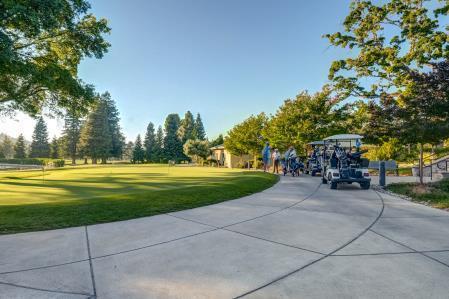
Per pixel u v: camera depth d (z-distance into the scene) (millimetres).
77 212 6105
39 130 78812
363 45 16828
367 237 4695
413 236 4734
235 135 33375
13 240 4566
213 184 10328
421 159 10742
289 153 17234
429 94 9500
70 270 3418
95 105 18828
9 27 12977
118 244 4387
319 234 4879
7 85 15211
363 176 10805
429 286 2953
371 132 11344
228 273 3316
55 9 11617
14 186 11461
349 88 17656
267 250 4102
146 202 7117
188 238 4680
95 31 16859
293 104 23016
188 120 73125
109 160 80312
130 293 2844
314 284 3020
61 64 18062
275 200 8195
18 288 2949
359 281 3080
